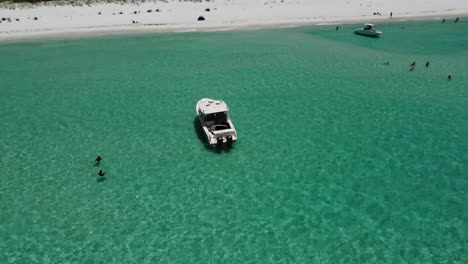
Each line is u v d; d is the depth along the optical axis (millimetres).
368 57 45281
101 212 19609
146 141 26359
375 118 29281
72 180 22156
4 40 52719
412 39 53469
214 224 18828
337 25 61750
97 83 37625
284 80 37781
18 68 42250
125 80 38344
